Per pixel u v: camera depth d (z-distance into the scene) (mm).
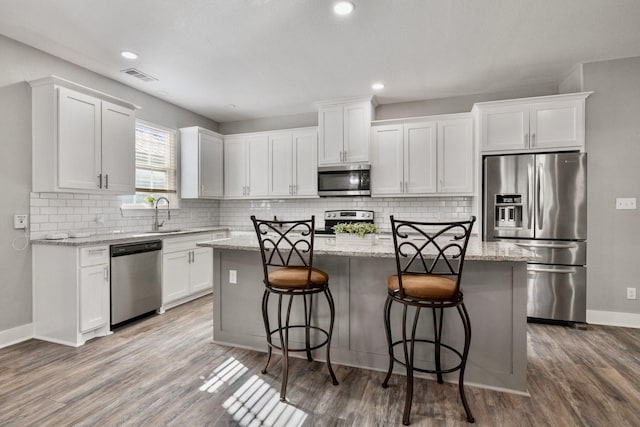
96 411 1810
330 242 2564
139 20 2465
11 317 2721
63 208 3104
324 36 2705
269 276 2115
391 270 2268
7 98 2693
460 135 3896
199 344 2729
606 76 3182
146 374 2223
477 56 3066
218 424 1709
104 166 3146
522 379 2002
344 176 4242
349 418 1759
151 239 3383
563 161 3168
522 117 3387
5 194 2684
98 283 2848
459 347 2135
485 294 2072
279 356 2510
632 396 1954
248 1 2250
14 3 2246
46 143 2789
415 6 2311
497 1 2256
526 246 3277
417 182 4047
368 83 3711
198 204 4934
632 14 2408
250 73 3430
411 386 1743
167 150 4379
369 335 2320
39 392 1993
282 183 4680
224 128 5359
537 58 3115
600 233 3221
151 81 3633
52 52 2949
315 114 4855
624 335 2922
